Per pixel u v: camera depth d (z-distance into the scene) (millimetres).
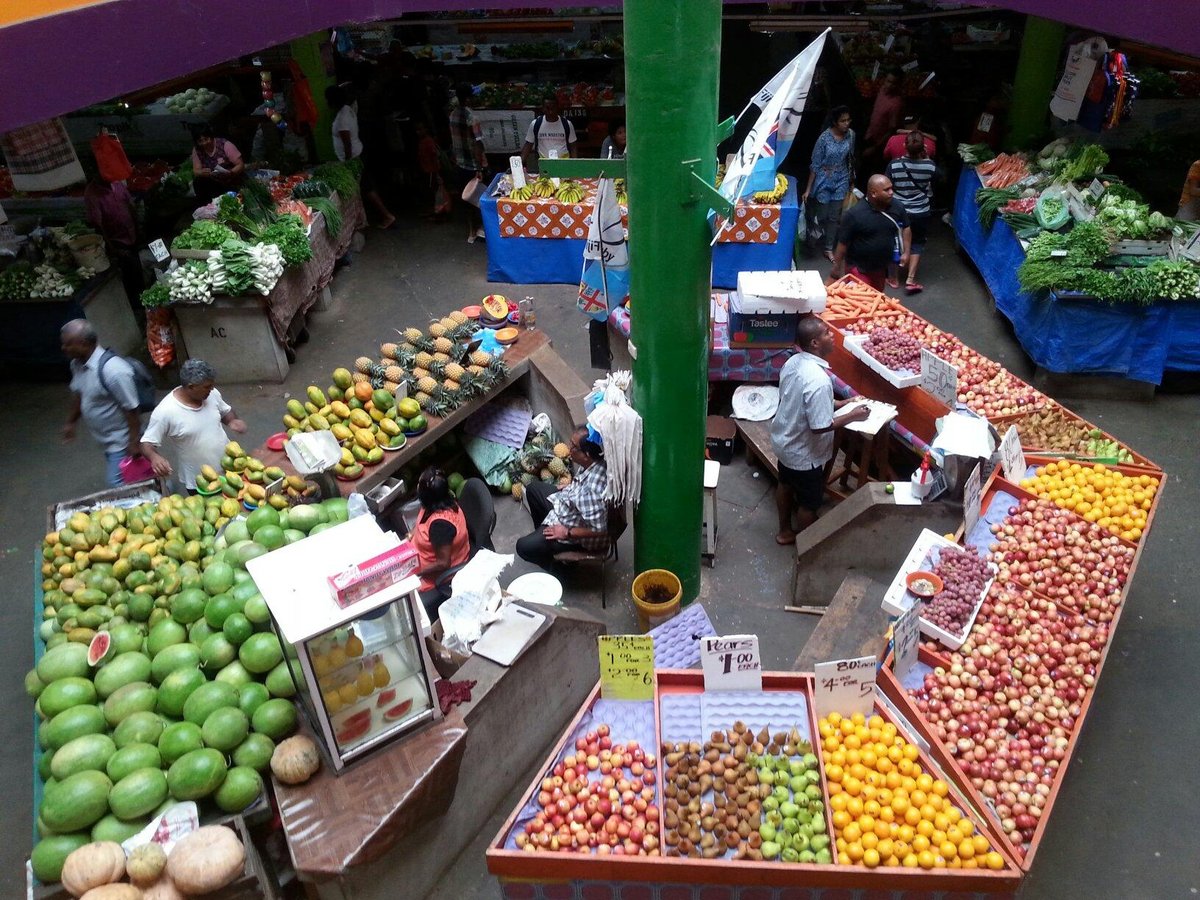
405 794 3676
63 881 3266
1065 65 9320
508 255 10016
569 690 5008
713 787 3826
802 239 10570
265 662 3922
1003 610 4609
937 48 12695
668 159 4414
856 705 4078
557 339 9000
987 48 13250
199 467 5691
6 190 10109
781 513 6402
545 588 5262
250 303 8156
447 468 7074
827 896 3572
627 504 5789
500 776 4641
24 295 8289
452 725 3977
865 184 11258
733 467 7207
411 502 6426
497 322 7328
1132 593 5953
